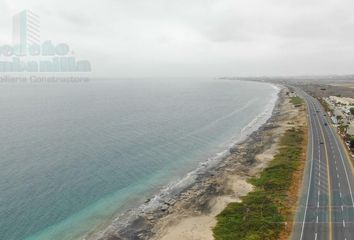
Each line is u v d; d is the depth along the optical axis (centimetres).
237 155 12294
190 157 12325
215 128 17575
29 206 8125
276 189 8556
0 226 7225
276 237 6297
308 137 13875
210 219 7425
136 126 17450
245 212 7450
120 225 7388
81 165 11006
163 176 10331
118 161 11562
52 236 6944
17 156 11650
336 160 10662
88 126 17038
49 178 9819
